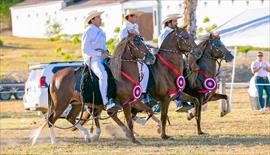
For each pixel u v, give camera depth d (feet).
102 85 59.11
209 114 88.38
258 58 92.32
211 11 220.02
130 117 59.98
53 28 303.89
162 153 53.36
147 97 63.93
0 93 134.21
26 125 83.20
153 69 62.80
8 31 371.97
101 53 59.67
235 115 86.17
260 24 89.25
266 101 91.97
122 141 62.64
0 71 166.09
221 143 59.31
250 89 93.61
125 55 59.52
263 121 78.18
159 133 64.95
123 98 59.41
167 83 62.90
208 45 67.56
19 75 155.74
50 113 61.52
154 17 246.06
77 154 54.34
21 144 62.49
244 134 66.33
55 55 206.69
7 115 99.04
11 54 218.18
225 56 67.56
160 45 64.08
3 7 379.55
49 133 68.18
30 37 329.93
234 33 89.71
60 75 61.11
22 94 135.95
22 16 344.08
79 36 270.87
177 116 86.58
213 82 66.74
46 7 320.91
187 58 66.54
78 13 293.64
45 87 81.30
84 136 63.26
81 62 82.33
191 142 60.59
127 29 63.05
